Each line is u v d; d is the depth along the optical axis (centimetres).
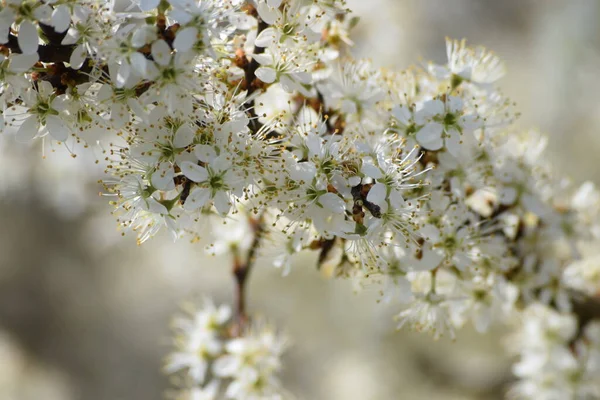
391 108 49
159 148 46
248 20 47
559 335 56
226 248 54
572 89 104
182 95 46
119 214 48
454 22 113
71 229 121
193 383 58
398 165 47
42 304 129
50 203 88
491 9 118
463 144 49
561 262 55
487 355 104
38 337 132
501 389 104
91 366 132
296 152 47
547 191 53
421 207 48
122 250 117
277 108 49
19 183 84
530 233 52
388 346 108
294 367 113
